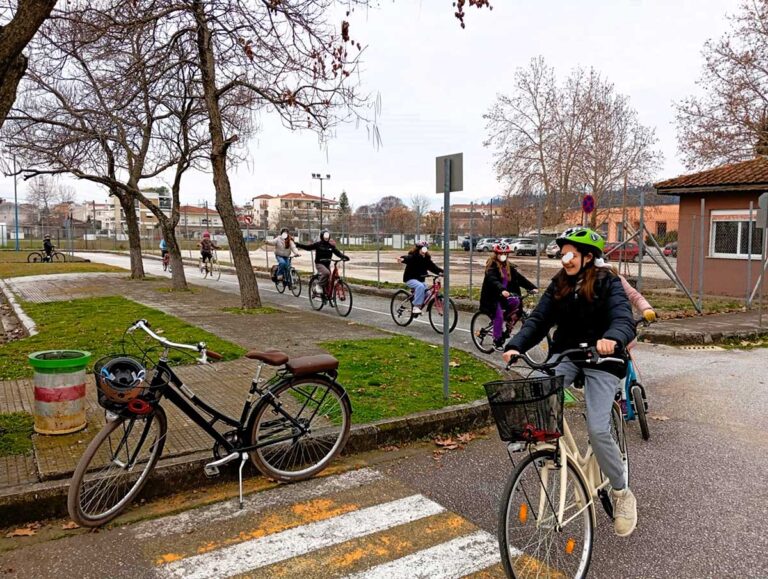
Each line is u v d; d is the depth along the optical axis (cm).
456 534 373
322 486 446
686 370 852
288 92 1181
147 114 1605
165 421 420
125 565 335
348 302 1367
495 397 285
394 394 634
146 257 4350
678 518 396
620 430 385
